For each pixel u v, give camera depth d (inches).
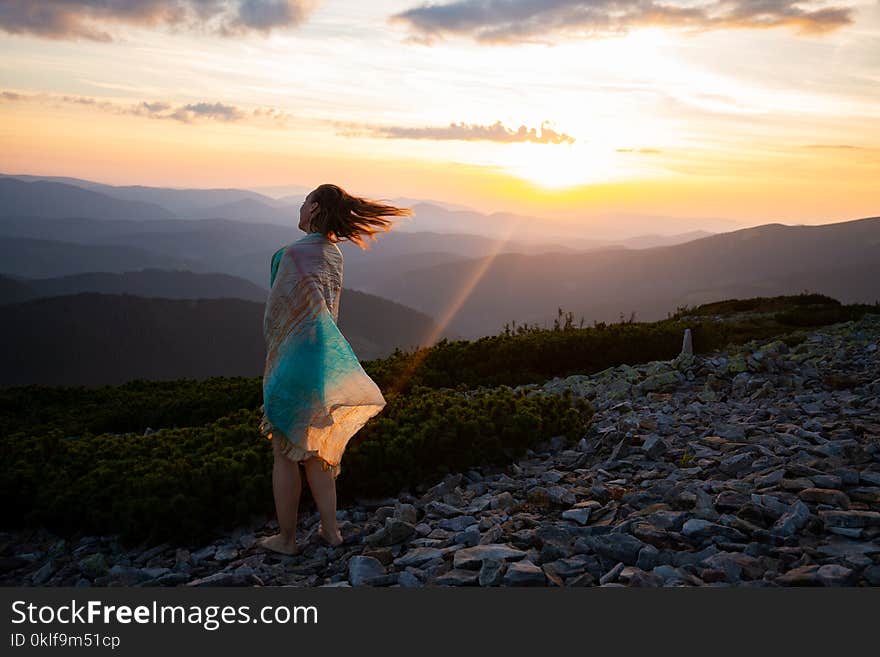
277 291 191.5
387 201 200.5
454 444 275.6
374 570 184.2
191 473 244.8
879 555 165.0
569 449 298.8
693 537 182.1
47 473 273.6
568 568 174.1
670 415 337.1
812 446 247.9
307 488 249.3
